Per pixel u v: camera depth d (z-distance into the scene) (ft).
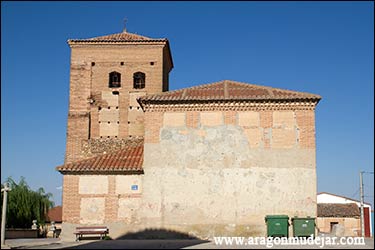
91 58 153.89
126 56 154.40
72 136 148.56
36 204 204.74
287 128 117.91
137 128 149.48
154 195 116.47
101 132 149.28
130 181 117.39
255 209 114.73
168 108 120.26
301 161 116.47
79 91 151.84
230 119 118.93
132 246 88.84
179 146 118.42
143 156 120.78
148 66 153.99
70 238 115.34
